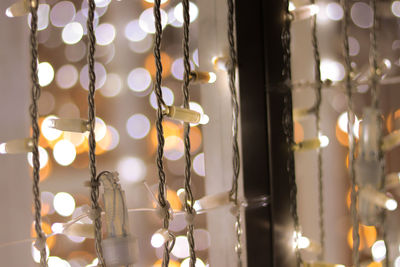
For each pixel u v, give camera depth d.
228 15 0.53
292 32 0.67
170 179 1.01
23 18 0.68
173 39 0.95
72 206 0.83
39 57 0.94
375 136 0.59
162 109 0.51
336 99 0.76
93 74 0.51
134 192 0.96
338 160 0.77
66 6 0.92
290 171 0.57
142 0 0.99
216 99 0.58
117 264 0.52
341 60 0.77
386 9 0.74
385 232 0.59
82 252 0.87
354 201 0.57
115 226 0.52
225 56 0.56
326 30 0.77
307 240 0.58
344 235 0.77
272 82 0.56
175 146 1.01
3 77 0.67
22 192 0.70
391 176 0.61
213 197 0.53
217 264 0.60
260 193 0.56
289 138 0.57
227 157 0.57
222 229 0.59
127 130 1.04
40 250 0.51
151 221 0.87
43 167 0.89
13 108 0.68
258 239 0.56
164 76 0.97
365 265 0.74
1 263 0.68
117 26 0.99
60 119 0.51
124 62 1.04
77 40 0.93
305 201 0.68
